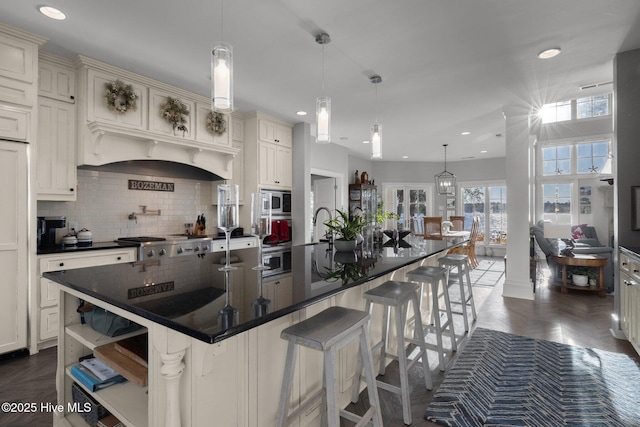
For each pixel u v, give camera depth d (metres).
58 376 1.69
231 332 0.95
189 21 2.45
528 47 2.83
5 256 2.55
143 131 3.40
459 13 2.35
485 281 5.46
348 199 7.51
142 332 1.60
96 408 1.54
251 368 1.36
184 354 1.14
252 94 3.96
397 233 3.46
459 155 8.35
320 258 2.28
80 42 2.76
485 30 2.56
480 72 3.33
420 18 2.41
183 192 4.40
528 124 4.35
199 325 0.97
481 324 3.43
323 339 1.25
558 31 2.58
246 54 2.95
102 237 3.61
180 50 2.90
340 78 3.48
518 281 4.43
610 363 2.51
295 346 1.37
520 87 3.73
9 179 2.57
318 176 7.22
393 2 2.22
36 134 2.71
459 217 8.45
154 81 3.53
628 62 2.92
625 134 2.95
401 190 9.36
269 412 1.44
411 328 2.96
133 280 1.57
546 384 2.21
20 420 1.86
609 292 4.62
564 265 4.65
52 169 2.94
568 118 5.86
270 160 4.88
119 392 1.47
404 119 5.03
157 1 2.21
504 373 2.38
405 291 2.02
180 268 1.88
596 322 3.45
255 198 1.92
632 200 2.93
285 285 1.48
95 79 3.12
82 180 3.47
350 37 2.67
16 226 2.60
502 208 8.70
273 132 4.95
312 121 5.17
